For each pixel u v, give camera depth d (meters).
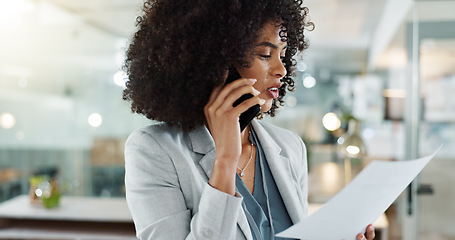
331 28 4.83
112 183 4.44
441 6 2.87
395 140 3.79
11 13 4.27
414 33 2.93
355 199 0.76
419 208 2.94
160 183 0.86
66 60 4.39
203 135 0.94
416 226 2.95
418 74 2.92
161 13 0.90
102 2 4.13
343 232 0.85
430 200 2.93
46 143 4.43
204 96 0.90
